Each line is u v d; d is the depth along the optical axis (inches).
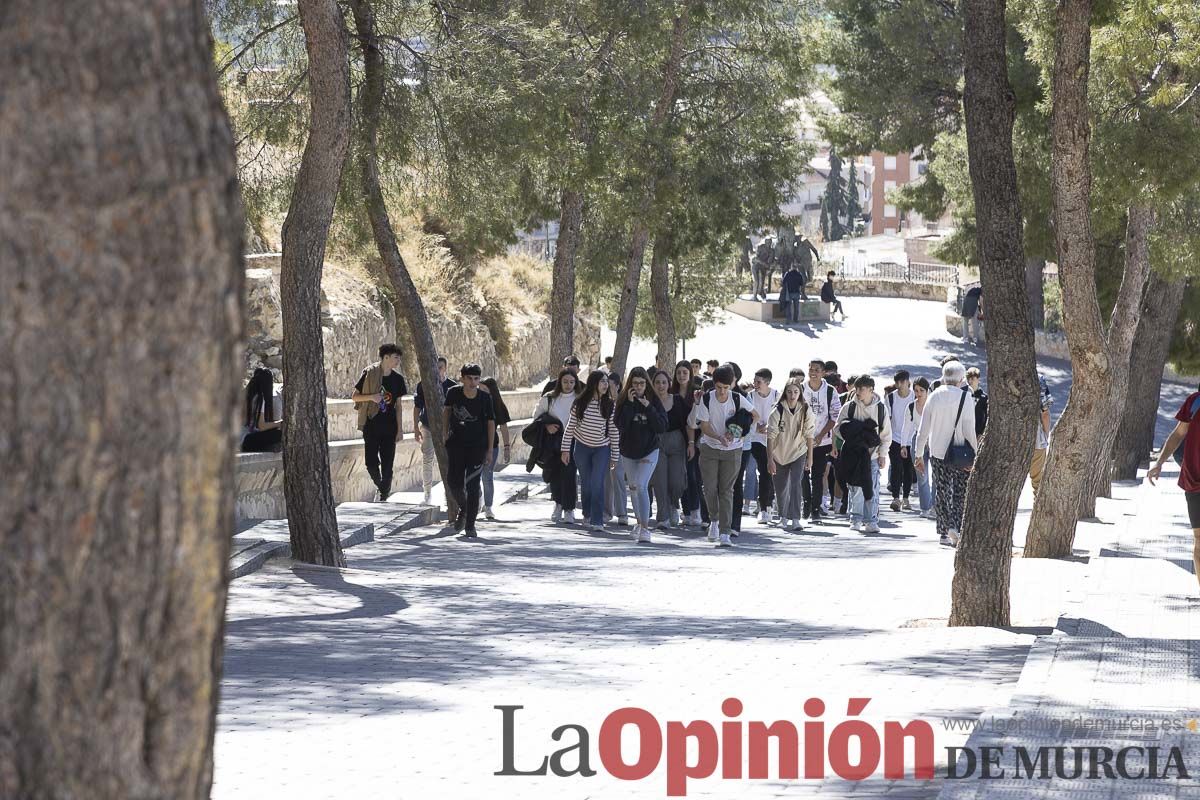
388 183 821.2
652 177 1085.1
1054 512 624.1
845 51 1437.0
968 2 414.0
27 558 79.0
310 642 390.3
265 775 234.1
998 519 418.9
